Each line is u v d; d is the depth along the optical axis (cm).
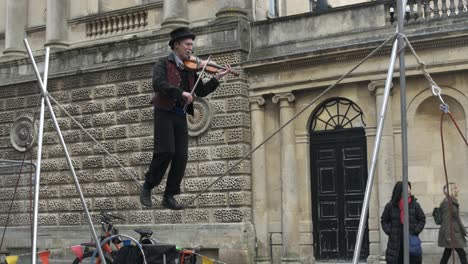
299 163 2095
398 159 1941
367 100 1997
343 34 2041
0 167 1602
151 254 888
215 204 2136
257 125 2142
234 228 2083
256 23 2191
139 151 2311
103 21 2541
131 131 2333
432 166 1919
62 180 2472
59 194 2472
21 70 2638
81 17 2581
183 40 821
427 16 1934
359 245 721
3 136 2641
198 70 842
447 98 1908
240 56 2145
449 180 1894
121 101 2359
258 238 2111
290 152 2094
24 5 2780
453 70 1866
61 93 2500
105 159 2380
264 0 2364
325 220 2064
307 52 2048
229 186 2120
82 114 2442
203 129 2173
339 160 2056
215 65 857
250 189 2141
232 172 2120
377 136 761
